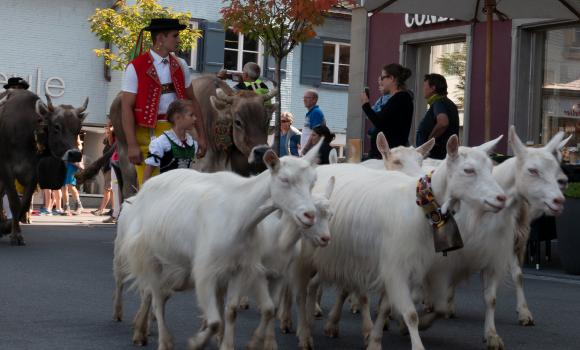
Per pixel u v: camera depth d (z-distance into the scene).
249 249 6.45
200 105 10.91
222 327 6.94
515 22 16.75
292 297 8.14
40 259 12.48
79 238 15.66
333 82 34.28
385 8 14.70
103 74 32.38
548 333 8.41
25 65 31.45
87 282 10.54
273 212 6.82
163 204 6.84
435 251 6.90
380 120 11.34
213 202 6.47
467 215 7.35
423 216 6.87
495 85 17.22
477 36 17.52
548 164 7.66
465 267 7.54
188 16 28.39
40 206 24.34
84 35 32.12
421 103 19.23
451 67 18.48
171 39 9.85
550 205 7.60
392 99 11.37
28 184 14.41
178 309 8.99
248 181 6.41
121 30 27.61
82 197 27.95
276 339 7.82
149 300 7.38
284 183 6.19
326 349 7.52
